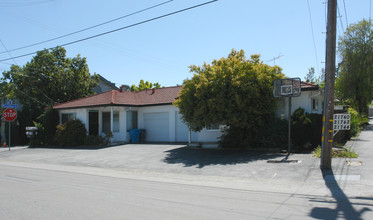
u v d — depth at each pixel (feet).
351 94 119.75
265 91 47.37
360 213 18.04
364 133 80.48
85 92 111.34
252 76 47.44
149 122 76.79
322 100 65.67
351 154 39.04
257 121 48.67
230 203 20.88
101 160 49.52
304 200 21.52
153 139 75.92
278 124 49.42
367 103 123.65
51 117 80.84
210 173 35.29
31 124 96.37
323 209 18.99
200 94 47.93
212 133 57.11
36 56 101.40
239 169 36.04
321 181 28.09
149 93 84.79
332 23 32.63
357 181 27.32
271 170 34.19
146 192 25.12
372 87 117.39
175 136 71.97
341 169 32.09
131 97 80.53
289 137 43.62
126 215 18.10
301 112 49.19
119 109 74.23
